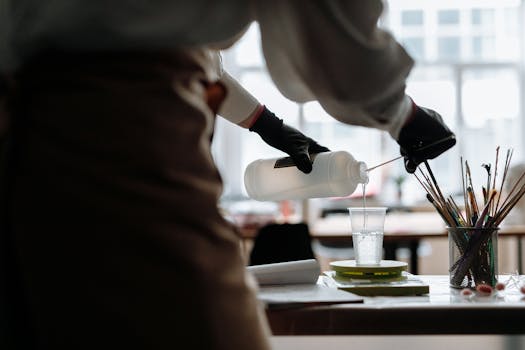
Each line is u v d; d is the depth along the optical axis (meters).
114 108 0.70
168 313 0.69
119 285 0.69
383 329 0.96
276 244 1.64
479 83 5.95
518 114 5.92
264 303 0.97
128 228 0.69
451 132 1.13
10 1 0.75
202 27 0.75
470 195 1.25
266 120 1.27
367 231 1.23
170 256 0.69
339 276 1.25
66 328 0.69
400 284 1.15
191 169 0.73
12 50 0.75
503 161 5.85
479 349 1.33
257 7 0.82
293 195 1.32
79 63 0.72
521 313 0.96
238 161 6.02
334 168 1.21
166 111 0.72
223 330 0.71
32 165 0.70
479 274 1.18
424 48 5.96
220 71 1.18
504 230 3.13
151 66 0.73
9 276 0.73
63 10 0.71
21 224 0.70
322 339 1.33
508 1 5.87
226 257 0.74
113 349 0.68
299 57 0.83
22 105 0.73
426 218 4.27
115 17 0.71
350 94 0.84
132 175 0.70
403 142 1.12
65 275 0.69
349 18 0.81
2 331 0.73
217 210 0.75
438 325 0.96
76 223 0.69
